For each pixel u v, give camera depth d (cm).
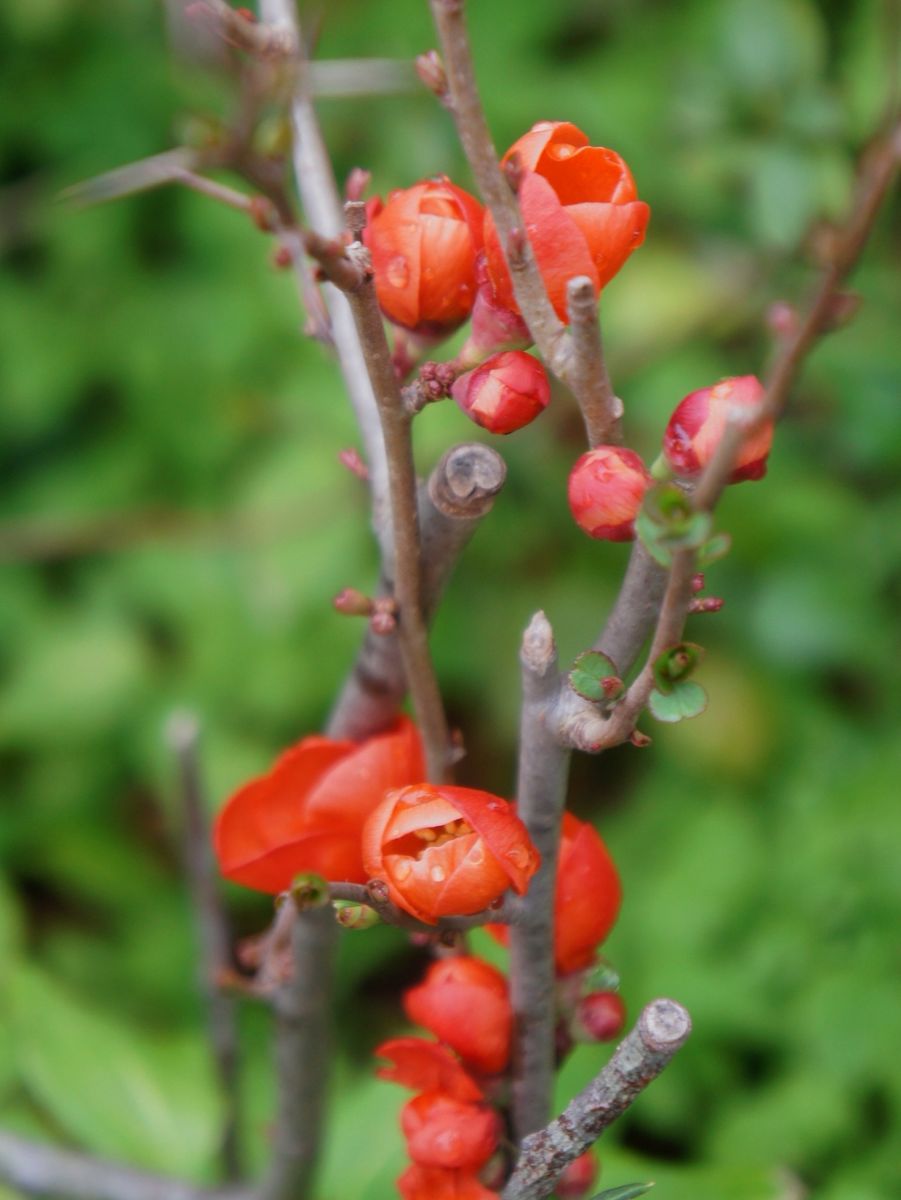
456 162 69
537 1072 30
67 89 81
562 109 72
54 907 78
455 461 29
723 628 73
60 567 79
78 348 78
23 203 79
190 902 72
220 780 70
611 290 70
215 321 76
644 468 27
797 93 56
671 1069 57
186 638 76
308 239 25
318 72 34
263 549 71
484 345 28
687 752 71
